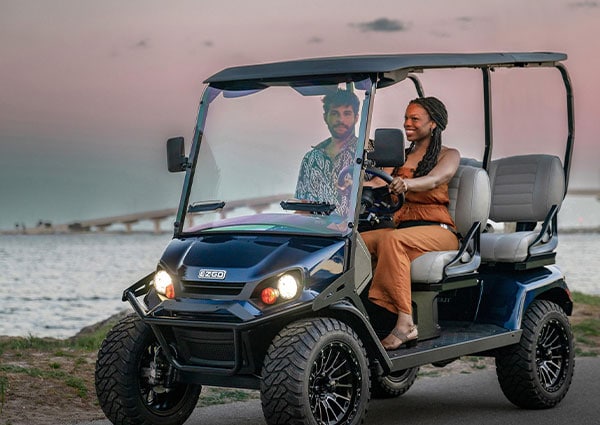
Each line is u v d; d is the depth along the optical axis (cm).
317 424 475
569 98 677
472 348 580
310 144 527
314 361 472
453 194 617
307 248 495
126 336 522
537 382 630
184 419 552
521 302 627
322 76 530
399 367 525
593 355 846
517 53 625
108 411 522
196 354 499
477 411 636
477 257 608
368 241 568
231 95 550
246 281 479
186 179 543
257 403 652
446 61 558
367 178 597
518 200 688
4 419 583
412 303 573
